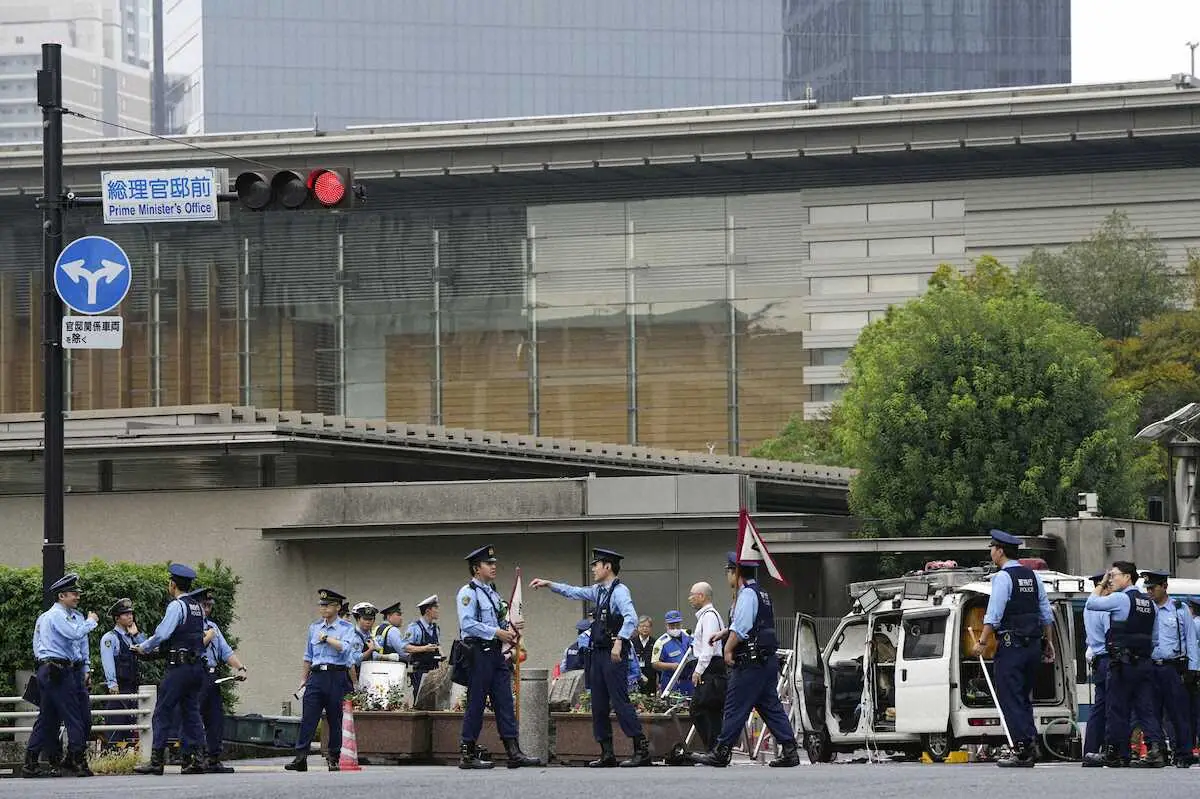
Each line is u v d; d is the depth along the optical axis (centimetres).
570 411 12912
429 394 12950
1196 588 3431
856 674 3322
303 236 13012
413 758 2858
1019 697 2267
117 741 2944
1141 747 3044
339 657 2589
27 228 13275
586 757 2720
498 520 4584
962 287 9456
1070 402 7012
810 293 12781
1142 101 12162
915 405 7019
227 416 4978
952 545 4994
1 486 4953
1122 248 10544
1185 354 9706
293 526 4662
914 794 1638
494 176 12950
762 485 6794
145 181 2680
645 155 12769
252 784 1936
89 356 12888
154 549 4784
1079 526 5209
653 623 4594
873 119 12488
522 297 13012
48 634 2522
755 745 2873
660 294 12925
